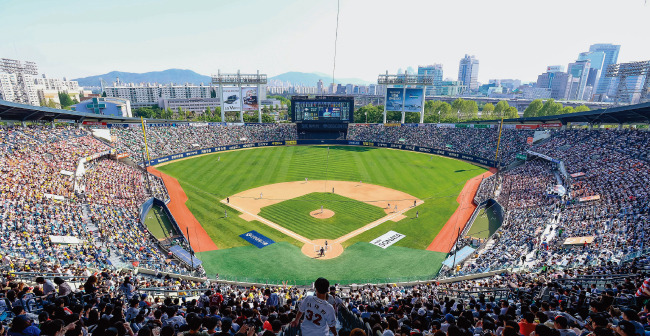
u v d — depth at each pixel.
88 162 56.66
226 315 11.34
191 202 50.78
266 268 33.56
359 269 33.56
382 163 77.25
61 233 31.39
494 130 83.06
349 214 47.06
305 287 28.59
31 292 12.33
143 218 43.44
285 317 9.88
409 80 98.00
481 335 9.27
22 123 58.34
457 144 85.25
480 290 21.59
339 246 38.12
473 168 73.00
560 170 55.84
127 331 8.09
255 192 55.81
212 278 31.56
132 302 11.38
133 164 67.12
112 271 25.58
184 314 12.26
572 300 14.27
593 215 35.75
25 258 24.88
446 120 134.88
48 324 6.72
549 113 124.62
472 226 44.38
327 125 99.06
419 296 20.56
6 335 7.66
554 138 68.19
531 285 19.69
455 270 32.38
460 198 54.22
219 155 83.56
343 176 66.31
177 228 41.88
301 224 43.69
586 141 61.03
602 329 6.57
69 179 46.03
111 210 40.84
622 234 29.20
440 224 44.22
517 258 31.59
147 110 176.88
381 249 37.62
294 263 34.53
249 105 100.06
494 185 57.41
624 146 53.56
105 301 12.74
